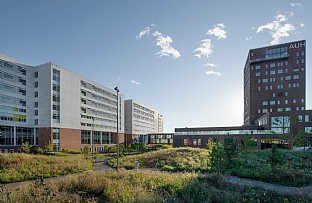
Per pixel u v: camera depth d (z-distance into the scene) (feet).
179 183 34.24
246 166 62.39
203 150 105.60
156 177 39.24
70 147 196.34
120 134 306.96
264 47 256.11
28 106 178.81
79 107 214.48
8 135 162.61
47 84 180.34
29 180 56.44
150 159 90.48
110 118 280.92
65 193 28.94
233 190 33.27
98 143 249.96
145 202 24.57
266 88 252.01
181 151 102.94
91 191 31.37
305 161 72.43
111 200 26.84
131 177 40.40
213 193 29.58
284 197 30.17
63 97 191.11
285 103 241.14
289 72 242.58
